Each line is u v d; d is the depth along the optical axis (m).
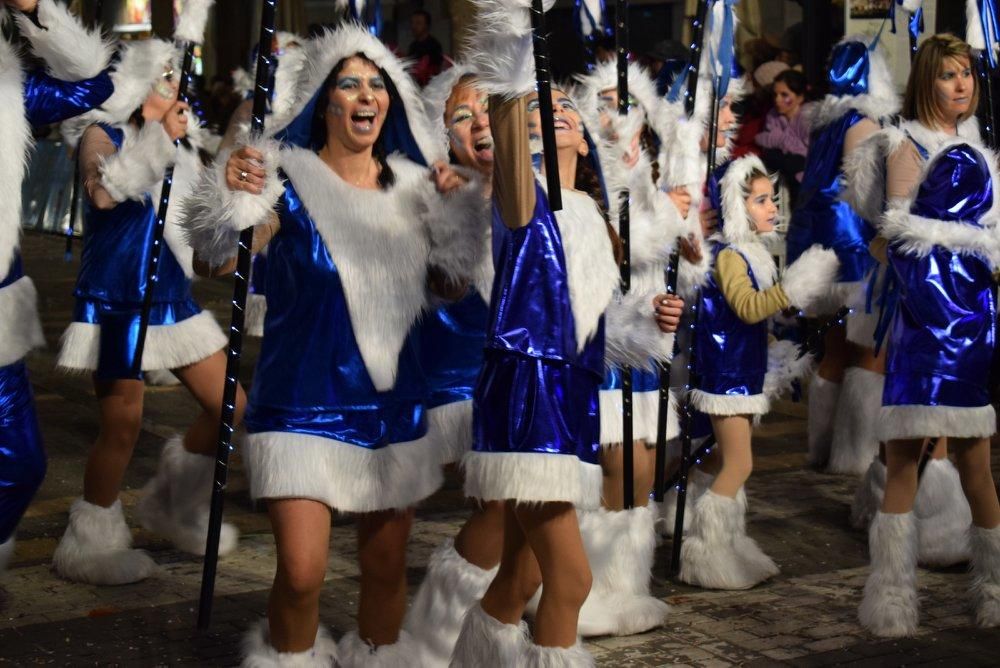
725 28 4.61
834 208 6.61
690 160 4.44
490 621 3.46
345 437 3.42
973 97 4.89
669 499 5.38
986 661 4.14
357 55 3.57
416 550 5.18
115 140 4.61
